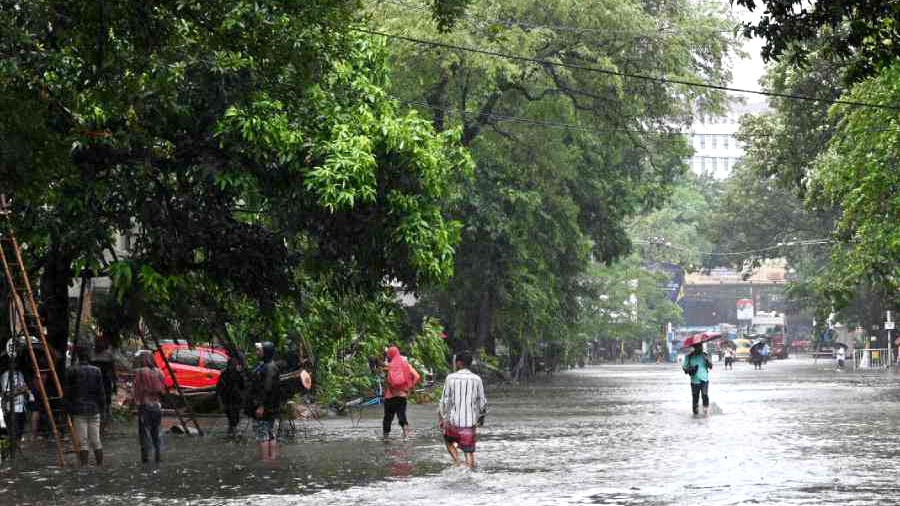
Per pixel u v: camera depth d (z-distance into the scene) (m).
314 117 24.75
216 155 24.42
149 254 24.97
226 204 25.97
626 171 71.38
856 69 19.97
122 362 36.25
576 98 56.66
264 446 22.67
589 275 95.44
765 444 24.77
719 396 47.25
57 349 26.61
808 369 94.00
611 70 50.81
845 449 23.55
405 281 26.84
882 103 40.62
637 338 140.00
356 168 24.17
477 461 21.81
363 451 24.20
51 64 19.11
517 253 59.06
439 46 46.50
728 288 178.25
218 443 26.66
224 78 22.77
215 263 26.23
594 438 26.83
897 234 43.94
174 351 38.22
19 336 25.23
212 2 19.91
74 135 21.89
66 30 19.00
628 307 117.06
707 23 53.38
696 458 21.95
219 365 38.44
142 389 22.31
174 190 25.12
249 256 26.08
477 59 46.97
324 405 37.56
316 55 21.27
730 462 21.16
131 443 26.73
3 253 22.70
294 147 24.09
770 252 106.25
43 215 23.27
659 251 143.62
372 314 35.72
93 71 20.47
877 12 19.03
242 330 33.12
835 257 53.84
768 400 43.44
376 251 26.23
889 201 43.56
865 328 105.38
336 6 21.31
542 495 16.91
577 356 93.06
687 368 35.31
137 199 24.25
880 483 17.97
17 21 18.84
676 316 141.62
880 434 27.27
